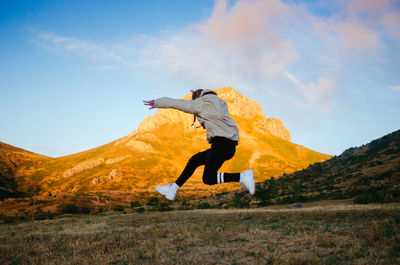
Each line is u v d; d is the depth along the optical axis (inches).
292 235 305.7
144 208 3115.2
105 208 4124.0
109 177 7755.9
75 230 565.0
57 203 4025.6
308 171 3590.1
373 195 1350.9
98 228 589.3
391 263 185.8
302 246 251.6
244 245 273.6
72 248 327.9
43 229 673.6
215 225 425.7
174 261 237.6
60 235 466.9
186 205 3051.2
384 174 2481.5
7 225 1037.8
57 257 283.0
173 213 1021.8
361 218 440.1
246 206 2190.0
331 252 224.1
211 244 288.2
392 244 225.3
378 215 452.1
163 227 451.5
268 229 362.3
